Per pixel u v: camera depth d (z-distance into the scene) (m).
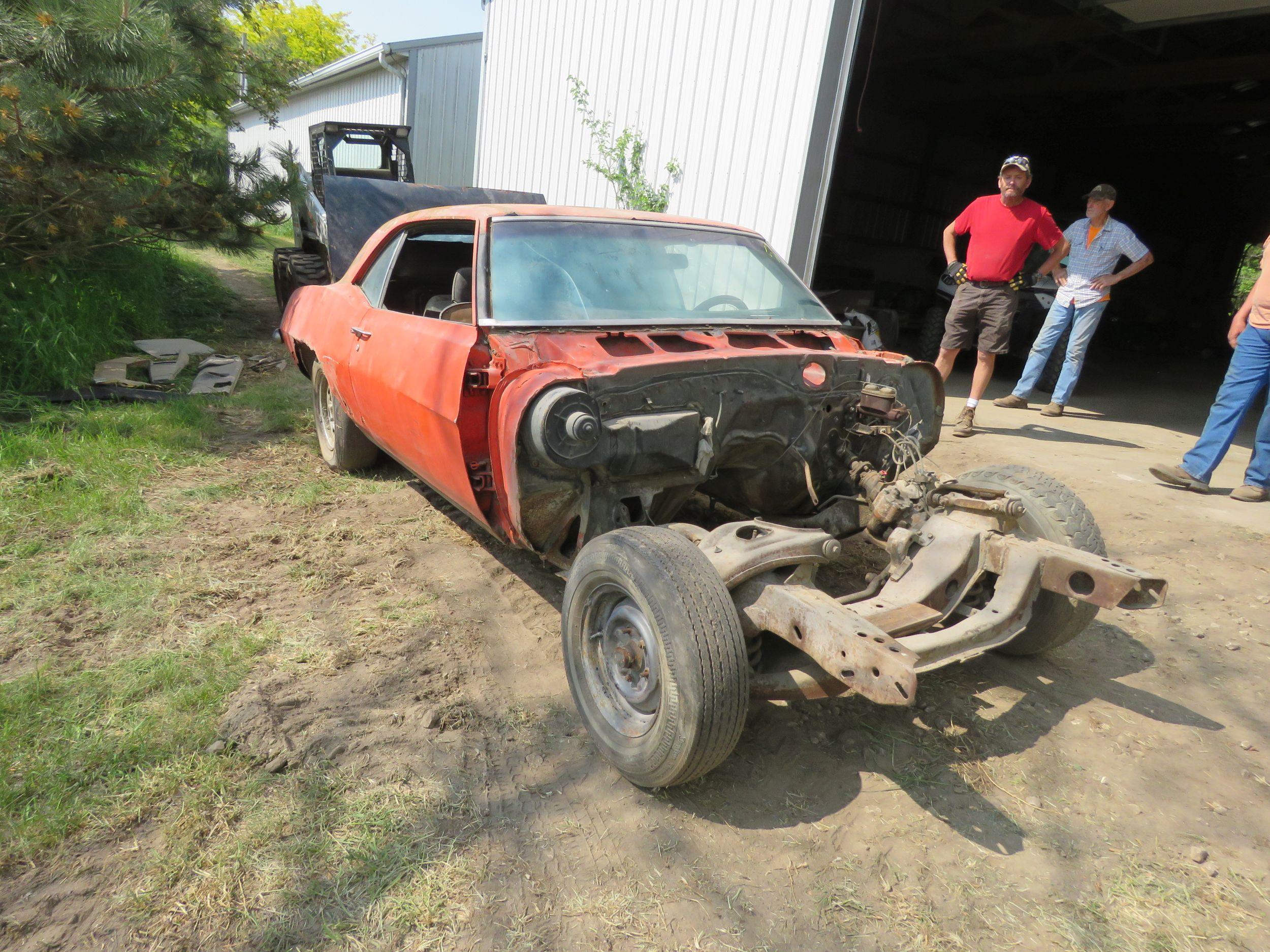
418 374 3.33
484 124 12.52
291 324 5.42
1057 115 18.20
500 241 3.38
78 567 3.67
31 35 5.42
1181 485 5.57
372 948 1.92
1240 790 2.63
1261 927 2.09
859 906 2.11
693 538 2.68
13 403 5.83
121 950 1.88
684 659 2.21
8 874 2.07
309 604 3.53
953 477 3.40
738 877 2.19
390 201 7.79
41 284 6.90
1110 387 10.62
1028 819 2.46
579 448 2.60
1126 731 2.91
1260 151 19.61
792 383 3.12
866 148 16.73
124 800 2.31
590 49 9.84
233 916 1.98
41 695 2.72
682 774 2.31
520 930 1.99
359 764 2.54
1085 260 7.43
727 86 7.96
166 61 5.87
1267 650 3.50
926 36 13.57
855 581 3.99
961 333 6.82
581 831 2.33
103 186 6.30
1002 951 2.00
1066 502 3.04
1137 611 3.83
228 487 4.83
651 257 3.65
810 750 2.74
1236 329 5.39
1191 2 9.30
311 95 23.09
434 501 4.82
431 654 3.20
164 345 7.97
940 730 2.88
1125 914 2.12
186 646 3.10
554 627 3.46
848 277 12.32
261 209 7.99
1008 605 2.65
